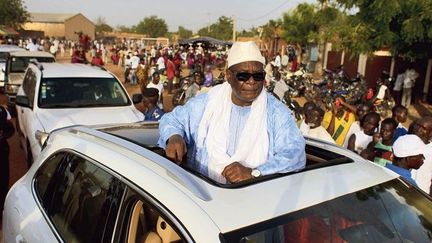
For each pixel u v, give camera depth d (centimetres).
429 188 381
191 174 198
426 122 379
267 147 232
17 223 274
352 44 1232
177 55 2286
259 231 167
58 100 630
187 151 256
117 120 602
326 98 1371
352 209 195
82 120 582
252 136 230
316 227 180
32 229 254
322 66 2597
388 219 205
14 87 1025
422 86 1633
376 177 223
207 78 1355
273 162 212
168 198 179
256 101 233
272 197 183
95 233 210
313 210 184
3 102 1230
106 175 219
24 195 286
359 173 222
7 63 1244
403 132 472
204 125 243
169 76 1574
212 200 175
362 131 481
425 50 1227
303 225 177
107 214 207
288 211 178
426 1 1052
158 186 187
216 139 236
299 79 1634
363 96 1415
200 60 2616
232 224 165
